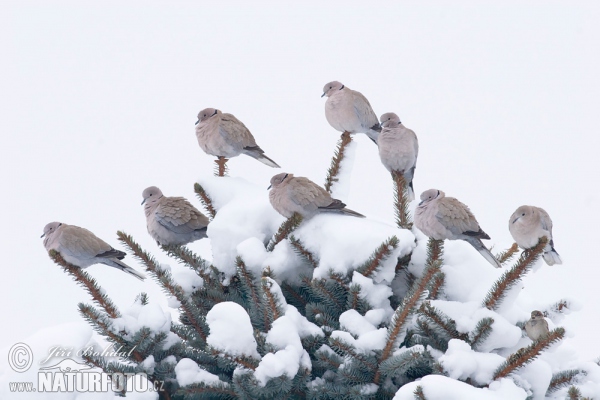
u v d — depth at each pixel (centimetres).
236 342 989
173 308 1123
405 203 1266
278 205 1159
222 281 1174
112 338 1062
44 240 1165
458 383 897
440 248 1123
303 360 994
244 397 1009
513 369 966
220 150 1435
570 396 954
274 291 1034
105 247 1156
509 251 1252
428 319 1028
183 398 1082
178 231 1263
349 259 1090
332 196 1338
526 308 1143
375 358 998
